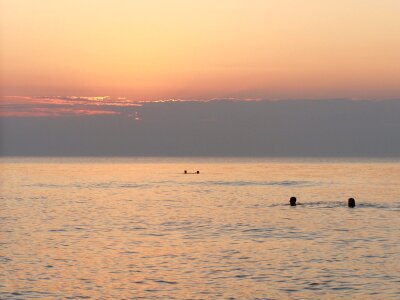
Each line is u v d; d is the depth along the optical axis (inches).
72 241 2222.0
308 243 2155.5
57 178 7436.0
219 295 1443.2
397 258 1854.1
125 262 1815.9
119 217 3038.9
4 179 7130.9
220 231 2491.4
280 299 1407.5
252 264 1780.3
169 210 3393.2
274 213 3174.2
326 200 4008.4
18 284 1541.6
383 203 3742.6
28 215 3139.8
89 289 1496.1
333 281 1567.4
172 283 1555.1
